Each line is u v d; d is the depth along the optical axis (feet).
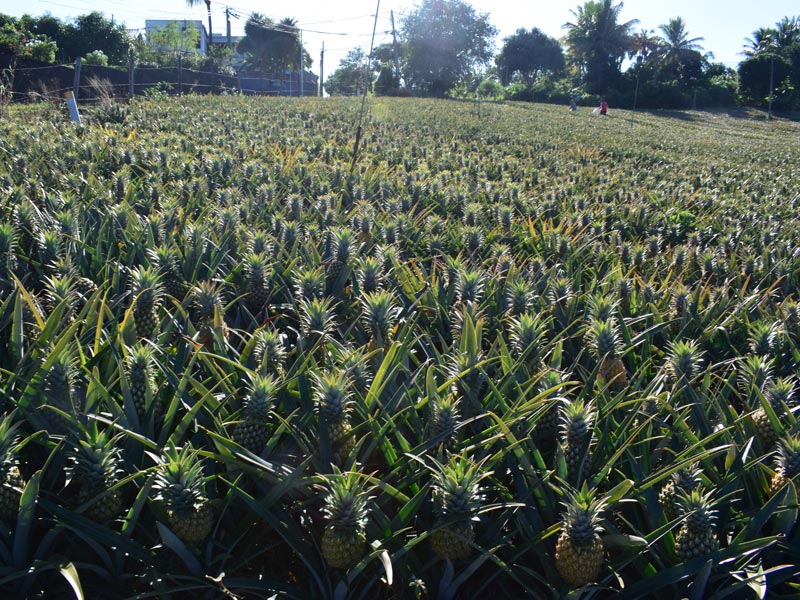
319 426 14.56
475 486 12.69
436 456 15.01
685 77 442.91
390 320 20.79
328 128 109.91
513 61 464.24
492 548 13.01
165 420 14.46
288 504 14.48
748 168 119.96
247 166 52.42
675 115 360.07
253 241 27.81
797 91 428.97
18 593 12.58
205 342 19.24
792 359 23.63
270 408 14.76
